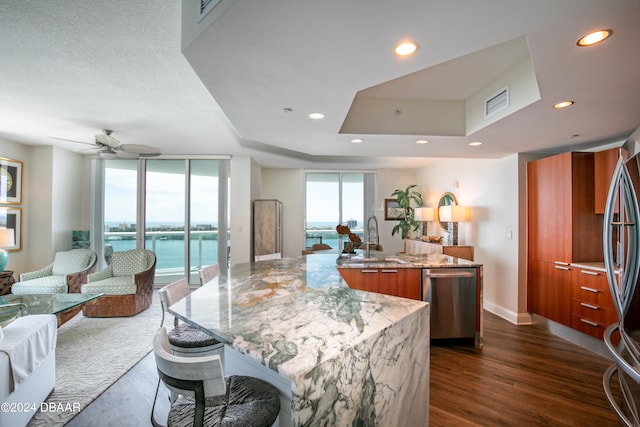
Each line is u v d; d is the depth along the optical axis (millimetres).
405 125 3025
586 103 2174
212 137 4375
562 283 3312
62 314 2908
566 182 3279
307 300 1685
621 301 1552
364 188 7051
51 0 1582
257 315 1426
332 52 1528
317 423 969
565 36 1373
